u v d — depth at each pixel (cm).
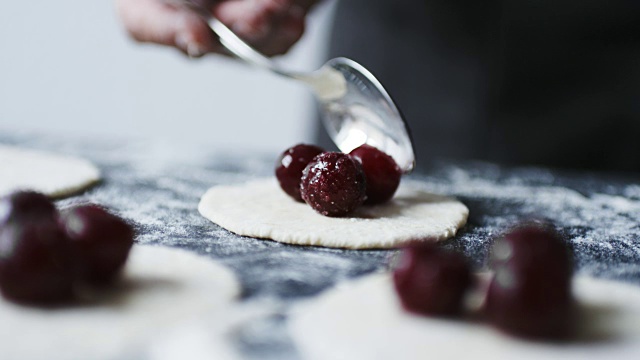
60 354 26
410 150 40
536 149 59
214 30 44
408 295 28
